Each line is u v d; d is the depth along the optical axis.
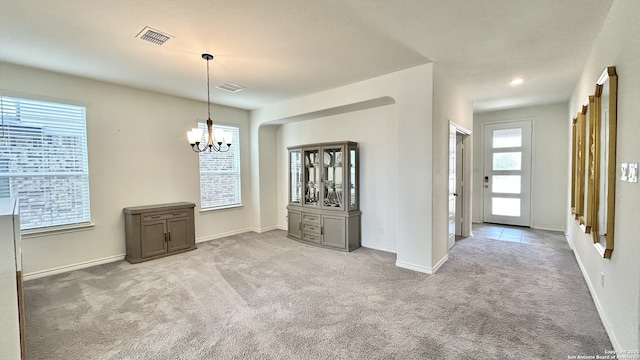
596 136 2.33
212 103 4.99
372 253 4.15
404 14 2.19
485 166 6.10
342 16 2.20
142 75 3.50
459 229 5.06
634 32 1.66
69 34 2.45
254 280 3.15
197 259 3.90
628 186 1.73
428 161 3.26
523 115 5.61
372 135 4.37
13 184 3.17
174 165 4.52
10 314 1.43
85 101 3.62
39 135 3.32
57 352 1.92
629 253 1.68
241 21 2.26
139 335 2.12
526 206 5.67
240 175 5.51
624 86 1.82
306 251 4.26
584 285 2.90
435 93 3.26
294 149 5.02
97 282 3.12
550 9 2.12
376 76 3.61
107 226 3.83
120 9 2.07
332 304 2.58
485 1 2.02
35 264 3.29
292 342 2.02
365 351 1.91
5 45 2.65
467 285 2.95
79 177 3.61
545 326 2.17
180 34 2.47
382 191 4.31
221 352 1.92
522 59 3.08
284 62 3.11
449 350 1.91
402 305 2.54
